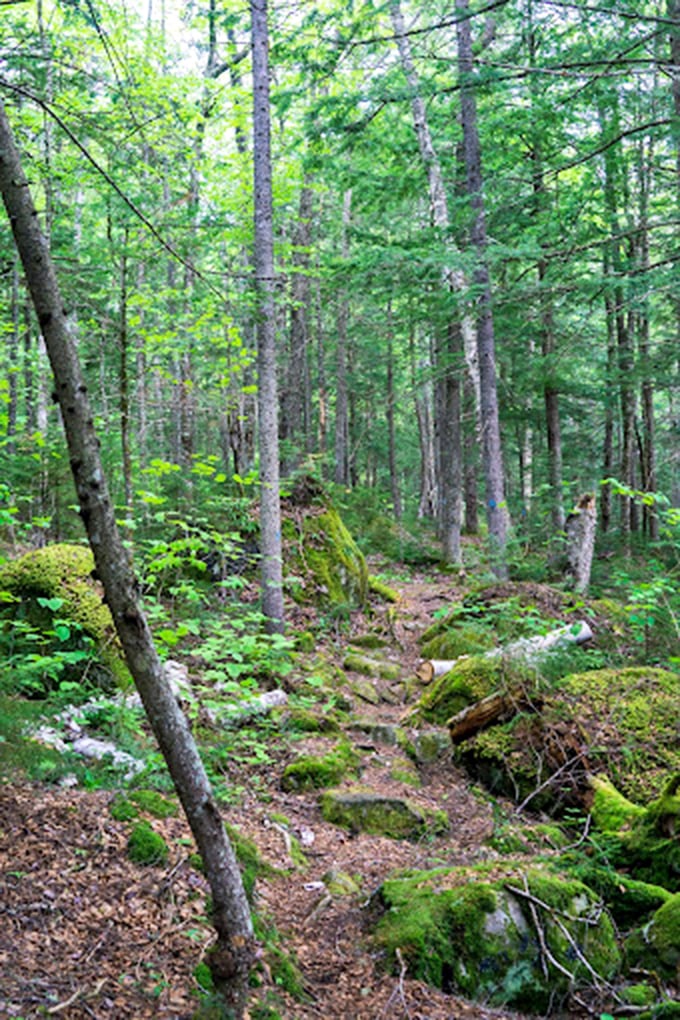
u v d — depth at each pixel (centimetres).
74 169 865
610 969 399
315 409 3044
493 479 1255
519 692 661
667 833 476
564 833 556
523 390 1675
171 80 1251
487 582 970
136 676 273
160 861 401
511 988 379
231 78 1470
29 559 685
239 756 606
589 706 638
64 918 344
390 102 1095
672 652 776
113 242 760
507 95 1368
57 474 1005
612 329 1579
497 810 591
